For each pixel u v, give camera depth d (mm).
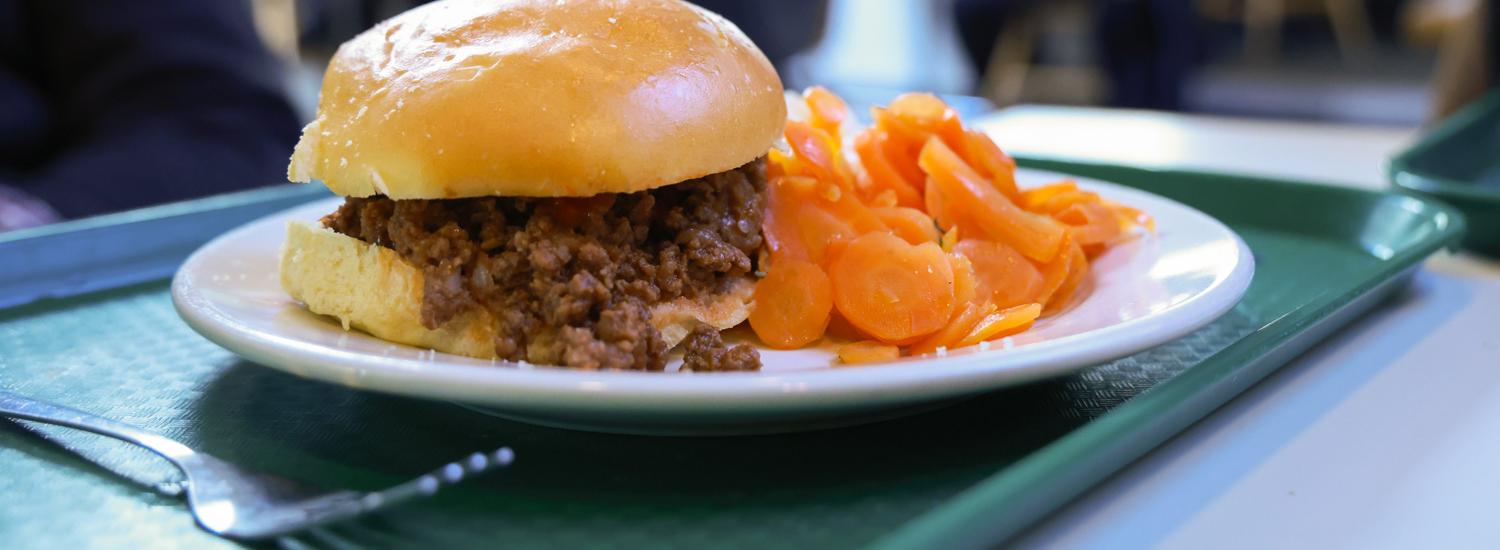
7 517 396
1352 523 399
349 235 480
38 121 918
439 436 432
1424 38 2330
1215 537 393
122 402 454
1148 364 477
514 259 457
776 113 497
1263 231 632
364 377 406
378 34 484
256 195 636
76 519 395
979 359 407
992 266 505
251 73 976
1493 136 833
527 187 451
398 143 454
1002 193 541
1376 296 516
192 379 470
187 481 399
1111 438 395
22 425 436
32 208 746
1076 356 413
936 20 2660
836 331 495
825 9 1336
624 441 427
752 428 423
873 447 425
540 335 457
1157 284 489
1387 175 676
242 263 512
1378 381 471
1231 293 457
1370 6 2816
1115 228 531
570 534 390
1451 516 401
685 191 486
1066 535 393
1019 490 376
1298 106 2402
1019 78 2246
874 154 540
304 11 1887
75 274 561
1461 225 561
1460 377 474
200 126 919
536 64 455
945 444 426
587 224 462
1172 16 2002
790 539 388
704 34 482
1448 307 539
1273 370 467
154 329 511
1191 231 526
